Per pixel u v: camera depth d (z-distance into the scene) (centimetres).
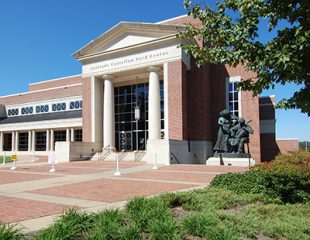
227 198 863
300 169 1253
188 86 3550
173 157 2880
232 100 3722
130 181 1528
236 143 2903
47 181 1589
